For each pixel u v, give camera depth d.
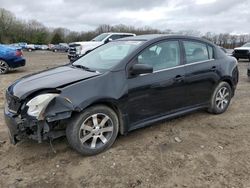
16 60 11.25
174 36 4.65
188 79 4.63
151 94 4.15
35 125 3.33
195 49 4.90
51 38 84.62
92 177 3.30
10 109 3.60
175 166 3.53
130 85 3.91
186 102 4.73
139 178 3.27
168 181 3.23
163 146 4.05
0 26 80.44
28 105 3.35
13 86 3.84
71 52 15.12
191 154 3.83
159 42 4.40
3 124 4.88
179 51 4.62
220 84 5.28
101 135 3.80
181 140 4.25
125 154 3.80
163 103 4.36
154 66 4.25
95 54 4.72
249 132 4.62
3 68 11.01
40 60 20.17
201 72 4.84
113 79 3.79
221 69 5.21
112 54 4.36
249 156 3.80
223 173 3.38
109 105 3.83
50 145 3.99
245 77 10.74
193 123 4.94
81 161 3.62
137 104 4.03
